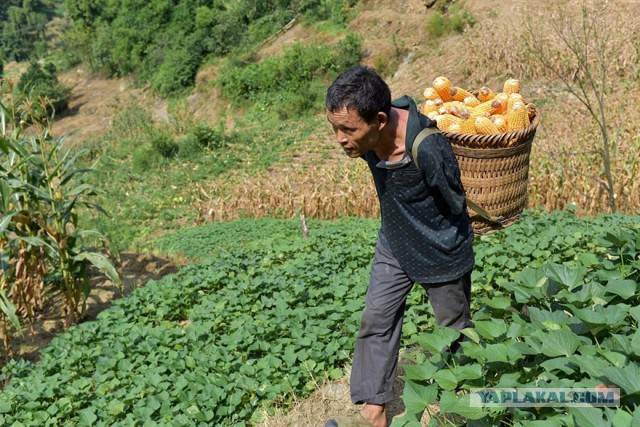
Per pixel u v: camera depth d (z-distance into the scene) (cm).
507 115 336
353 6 3434
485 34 2347
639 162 1174
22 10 11794
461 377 264
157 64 4241
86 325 675
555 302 321
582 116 1678
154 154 2614
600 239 375
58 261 809
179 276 820
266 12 4006
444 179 277
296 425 407
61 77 5509
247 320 571
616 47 1870
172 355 530
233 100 3238
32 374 584
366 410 336
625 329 284
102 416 466
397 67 2817
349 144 278
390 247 316
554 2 2394
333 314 529
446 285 312
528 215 908
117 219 1938
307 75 3030
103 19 5500
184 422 418
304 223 1012
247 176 2164
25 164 751
